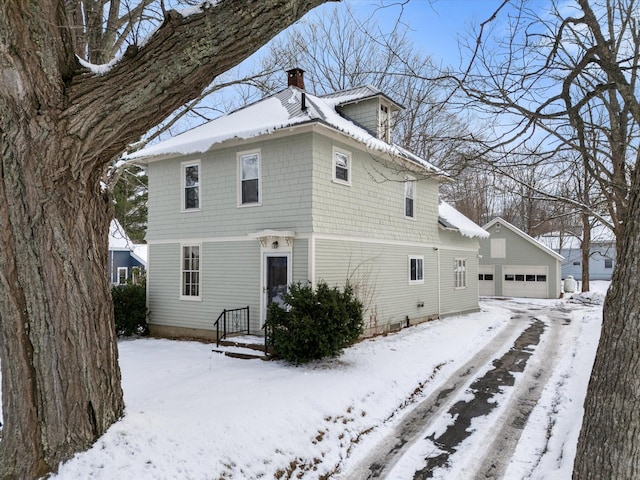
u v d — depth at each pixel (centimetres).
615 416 296
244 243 1166
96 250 448
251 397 657
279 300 1102
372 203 1291
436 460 546
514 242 2814
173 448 458
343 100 1450
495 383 846
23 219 388
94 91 383
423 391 810
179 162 1298
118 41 904
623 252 308
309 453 545
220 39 367
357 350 1057
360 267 1223
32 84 368
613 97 638
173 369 862
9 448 397
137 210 2733
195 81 392
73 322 417
